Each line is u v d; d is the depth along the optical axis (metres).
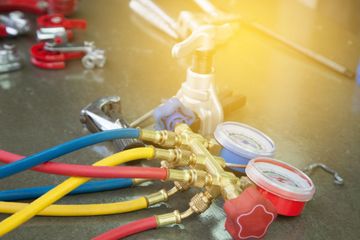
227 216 0.46
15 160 0.45
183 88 0.61
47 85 0.74
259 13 1.13
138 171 0.46
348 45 1.02
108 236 0.44
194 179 0.47
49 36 0.83
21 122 0.64
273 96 0.79
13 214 0.44
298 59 0.93
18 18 0.90
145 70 0.82
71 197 0.51
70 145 0.46
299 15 1.17
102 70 0.81
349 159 0.64
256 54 0.93
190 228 0.48
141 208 0.49
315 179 0.59
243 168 0.55
